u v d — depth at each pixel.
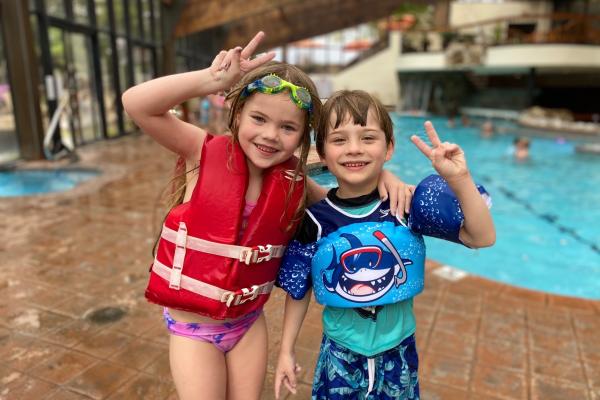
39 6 9.19
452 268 4.13
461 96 24.17
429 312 3.29
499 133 16.69
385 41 25.70
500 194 8.87
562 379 2.56
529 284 4.97
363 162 1.47
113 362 2.61
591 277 5.16
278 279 1.63
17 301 3.33
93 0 11.60
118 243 4.59
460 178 1.31
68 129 10.80
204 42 21.14
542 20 23.70
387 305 1.54
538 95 23.00
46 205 6.05
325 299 1.54
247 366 1.69
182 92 1.40
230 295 1.50
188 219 1.50
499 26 23.83
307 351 2.69
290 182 1.52
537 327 3.10
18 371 2.52
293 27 18.06
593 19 20.00
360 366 1.57
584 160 12.19
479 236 1.39
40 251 4.35
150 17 15.16
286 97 1.40
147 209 5.88
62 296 3.42
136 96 1.41
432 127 1.34
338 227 1.53
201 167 1.49
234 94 1.46
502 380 2.54
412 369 1.63
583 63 18.34
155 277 1.57
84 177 8.05
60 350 2.72
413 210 1.49
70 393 2.35
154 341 2.83
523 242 6.29
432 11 29.08
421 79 24.34
